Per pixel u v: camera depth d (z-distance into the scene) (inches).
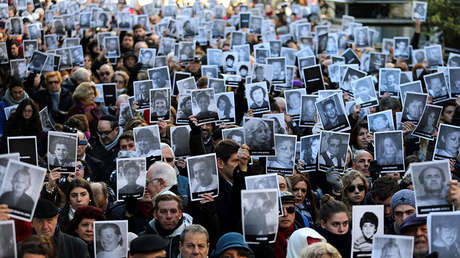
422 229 308.7
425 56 810.8
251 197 317.4
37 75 705.0
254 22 957.2
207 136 506.6
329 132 455.8
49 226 307.1
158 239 275.7
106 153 503.2
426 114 518.9
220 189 370.0
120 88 667.4
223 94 521.0
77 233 335.9
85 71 664.4
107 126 502.6
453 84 612.7
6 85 725.9
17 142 396.8
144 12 1181.7
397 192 346.0
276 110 576.7
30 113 526.3
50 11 1043.9
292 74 684.1
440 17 1268.5
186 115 505.0
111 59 820.0
